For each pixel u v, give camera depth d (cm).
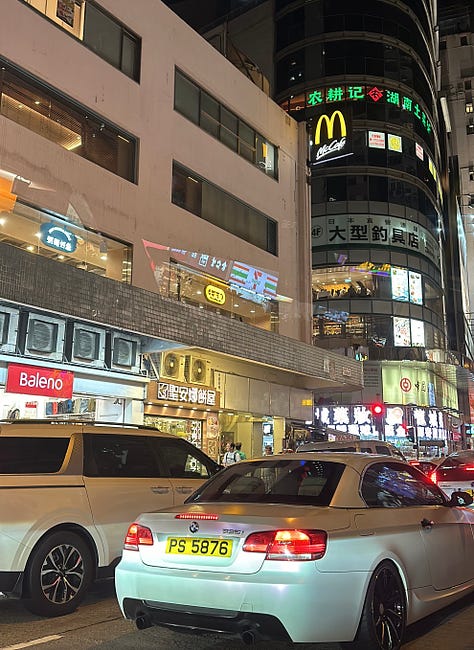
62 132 1420
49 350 1211
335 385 2186
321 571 384
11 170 1280
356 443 1462
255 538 394
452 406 4391
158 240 1636
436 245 4375
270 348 1767
